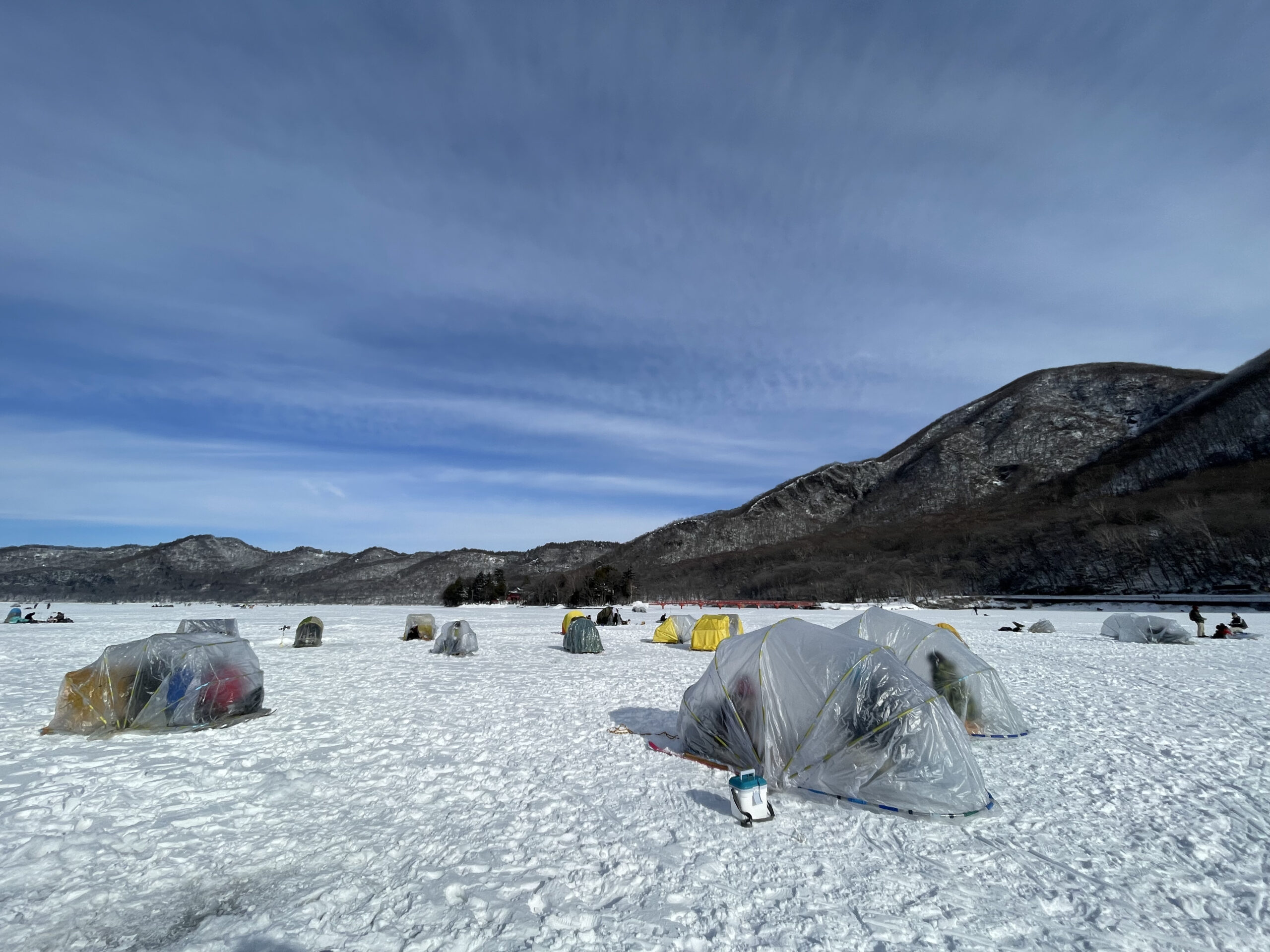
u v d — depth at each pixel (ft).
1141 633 84.28
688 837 18.92
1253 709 37.70
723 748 26.45
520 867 16.89
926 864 17.08
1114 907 14.87
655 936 13.55
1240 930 13.93
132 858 17.49
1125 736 31.19
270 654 72.69
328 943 13.30
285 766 26.20
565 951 12.97
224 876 16.44
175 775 24.80
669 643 89.66
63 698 32.27
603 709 38.58
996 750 28.73
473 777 24.80
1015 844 18.42
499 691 45.73
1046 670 55.88
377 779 24.44
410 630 95.86
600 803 21.90
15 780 24.12
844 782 22.17
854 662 23.90
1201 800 22.07
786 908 14.75
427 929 13.83
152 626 128.06
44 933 13.78
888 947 13.19
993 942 13.43
